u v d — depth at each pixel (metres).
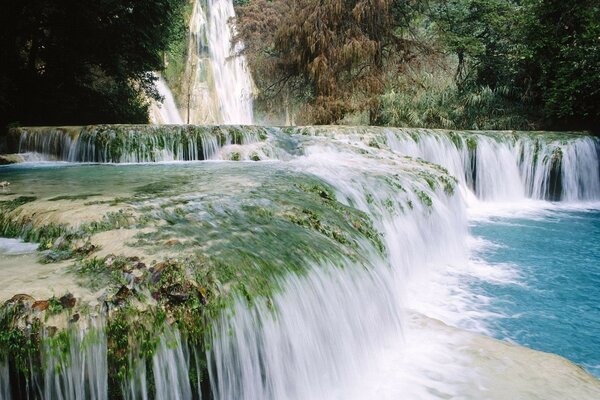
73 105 15.82
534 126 17.19
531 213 11.17
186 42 29.77
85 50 15.20
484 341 3.99
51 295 2.43
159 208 4.18
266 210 4.48
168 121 28.03
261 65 21.55
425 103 18.67
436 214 7.04
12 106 13.66
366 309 3.81
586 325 4.73
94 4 13.73
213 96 30.20
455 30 21.30
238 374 2.71
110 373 2.29
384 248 4.88
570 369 3.54
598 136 13.77
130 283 2.67
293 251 3.59
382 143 11.44
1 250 3.23
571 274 6.36
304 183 5.86
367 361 3.65
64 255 3.10
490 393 3.25
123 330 2.35
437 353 3.84
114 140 9.02
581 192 13.08
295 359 3.03
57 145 9.55
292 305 3.09
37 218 3.74
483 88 18.59
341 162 8.40
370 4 17.89
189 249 3.23
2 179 6.30
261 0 27.20
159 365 2.40
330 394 3.26
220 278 2.88
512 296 5.50
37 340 2.15
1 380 2.11
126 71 17.12
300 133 11.72
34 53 14.91
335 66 18.22
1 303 2.30
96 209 3.97
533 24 16.83
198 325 2.56
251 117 31.97
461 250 7.59
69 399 2.21
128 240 3.35
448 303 5.27
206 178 6.21
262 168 7.46
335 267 3.71
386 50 20.44
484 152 12.82
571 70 15.15
